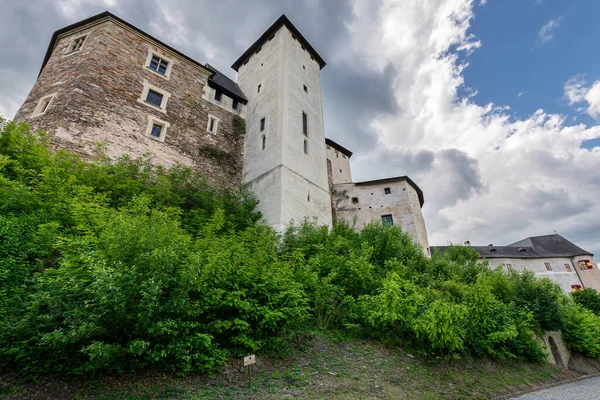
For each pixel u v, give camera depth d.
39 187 7.57
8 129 9.25
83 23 16.31
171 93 16.73
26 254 5.43
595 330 12.88
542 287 11.48
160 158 14.56
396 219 21.81
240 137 18.94
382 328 7.45
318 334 7.07
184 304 4.51
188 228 9.99
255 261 6.48
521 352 9.15
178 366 4.68
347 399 4.73
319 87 21.80
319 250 10.48
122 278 3.95
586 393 7.33
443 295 8.91
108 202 9.24
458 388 6.07
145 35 16.97
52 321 4.04
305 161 16.73
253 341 5.50
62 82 13.94
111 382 4.21
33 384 3.87
